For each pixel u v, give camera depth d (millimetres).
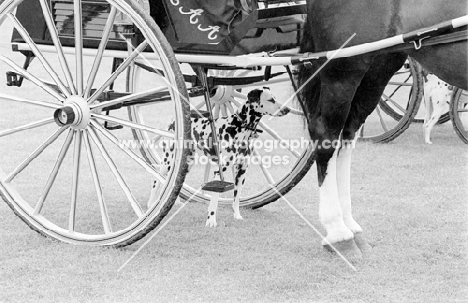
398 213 5590
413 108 7922
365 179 6672
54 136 4773
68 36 4801
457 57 3959
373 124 9117
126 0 4328
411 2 4066
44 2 4578
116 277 4266
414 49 4129
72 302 3910
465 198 6016
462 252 4652
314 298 3951
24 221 4930
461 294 3980
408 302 3883
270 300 3928
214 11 4355
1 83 10633
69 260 4516
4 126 8281
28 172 6668
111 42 4730
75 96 4668
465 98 8234
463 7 3902
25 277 4254
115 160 7230
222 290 4055
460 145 8102
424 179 6645
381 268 4383
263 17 4344
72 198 4777
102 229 5191
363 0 4176
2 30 13984
